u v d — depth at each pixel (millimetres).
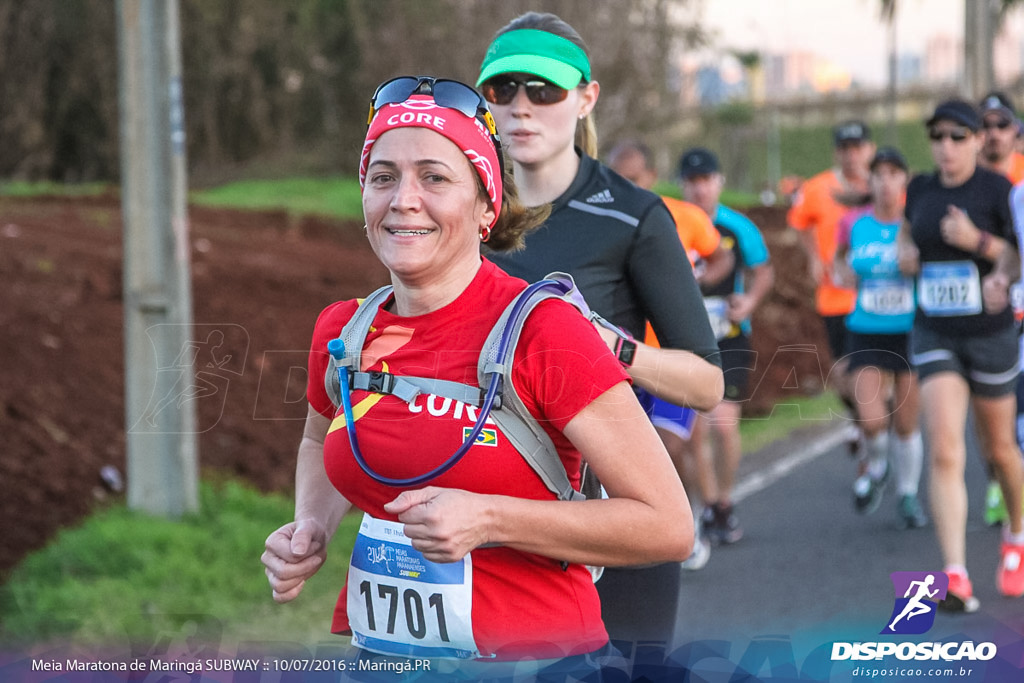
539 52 7480
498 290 5402
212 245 33531
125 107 13977
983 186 13359
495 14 54125
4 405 16672
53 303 22297
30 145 67188
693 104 74125
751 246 17266
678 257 7359
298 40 73000
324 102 74375
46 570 12328
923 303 13484
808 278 37531
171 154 13930
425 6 59844
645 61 56438
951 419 12953
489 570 5367
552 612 5426
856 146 21094
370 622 5625
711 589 13773
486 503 5027
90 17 67312
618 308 7426
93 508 14328
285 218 43562
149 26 14000
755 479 19547
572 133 7672
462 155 5336
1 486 14273
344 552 13766
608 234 7320
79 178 70500
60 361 19203
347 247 40281
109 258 27031
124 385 19141
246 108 74375
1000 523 16391
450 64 57438
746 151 106312
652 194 7488
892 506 17844
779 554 15312
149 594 11625
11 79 66250
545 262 7332
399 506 4969
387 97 5418
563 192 7629
